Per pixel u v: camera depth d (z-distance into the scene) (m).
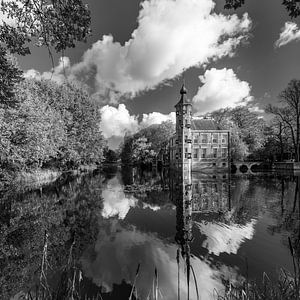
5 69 8.21
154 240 11.59
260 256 9.48
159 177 48.84
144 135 103.12
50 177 37.62
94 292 6.99
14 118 24.95
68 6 5.65
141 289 7.21
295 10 4.61
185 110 63.31
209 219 15.32
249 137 77.00
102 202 21.17
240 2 4.95
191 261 9.23
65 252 9.84
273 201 20.19
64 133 42.84
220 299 5.68
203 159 67.62
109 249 10.41
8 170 27.22
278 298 4.28
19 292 6.70
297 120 57.03
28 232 12.24
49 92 48.94
